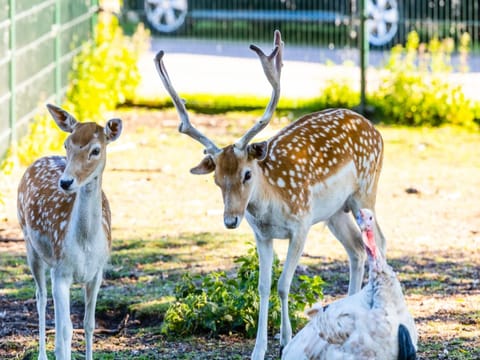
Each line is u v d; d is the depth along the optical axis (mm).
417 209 15000
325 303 10805
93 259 8648
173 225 14148
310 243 13398
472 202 15359
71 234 8523
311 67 24031
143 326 10438
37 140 17156
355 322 7172
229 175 8758
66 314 8508
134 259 12602
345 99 20812
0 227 13984
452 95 20203
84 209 8469
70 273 8586
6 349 9773
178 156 18047
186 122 9094
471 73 22922
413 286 11516
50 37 18766
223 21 26422
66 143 8430
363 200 10555
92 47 21312
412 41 20594
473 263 12438
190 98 21984
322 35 25188
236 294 10016
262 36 26109
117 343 9883
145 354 9445
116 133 8586
